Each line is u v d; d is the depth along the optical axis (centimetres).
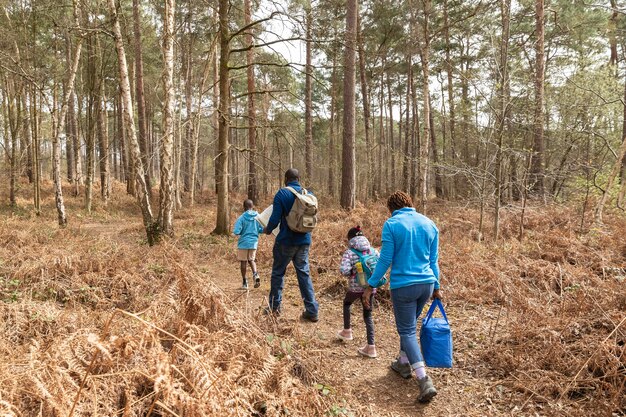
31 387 235
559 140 1211
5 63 1672
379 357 439
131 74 2627
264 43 1082
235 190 3056
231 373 247
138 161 1063
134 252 787
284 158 3139
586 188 1111
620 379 310
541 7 1346
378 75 2748
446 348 360
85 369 250
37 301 481
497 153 934
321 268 782
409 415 333
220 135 1197
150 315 340
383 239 362
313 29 1082
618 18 1733
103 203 2234
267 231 517
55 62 1698
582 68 1236
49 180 2945
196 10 1748
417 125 2534
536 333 410
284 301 629
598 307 420
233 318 349
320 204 1923
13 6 1625
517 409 329
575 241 737
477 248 810
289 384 293
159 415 252
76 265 618
